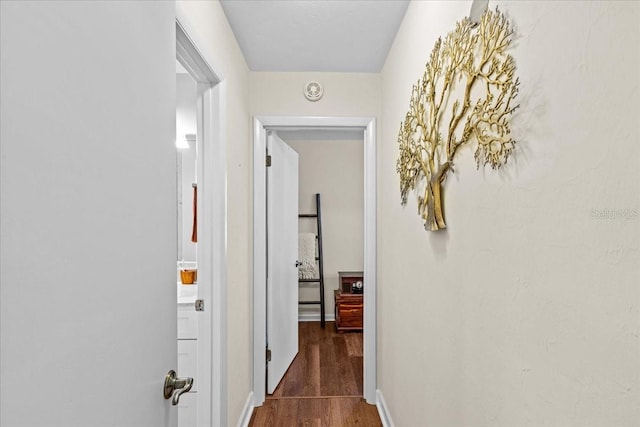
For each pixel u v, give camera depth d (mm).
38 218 495
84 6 596
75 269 572
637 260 527
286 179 3340
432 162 1484
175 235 1012
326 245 4797
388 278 2500
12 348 452
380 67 2746
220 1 1896
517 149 850
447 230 1332
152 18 863
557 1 701
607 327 583
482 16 1020
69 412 557
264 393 2799
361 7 1978
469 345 1140
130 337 750
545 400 750
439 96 1416
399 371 2148
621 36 551
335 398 2850
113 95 687
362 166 4801
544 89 746
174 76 1007
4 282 440
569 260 673
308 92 2807
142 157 808
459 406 1225
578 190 646
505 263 911
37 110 493
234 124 2248
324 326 4621
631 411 539
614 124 566
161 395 909
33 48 486
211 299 1928
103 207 651
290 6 1967
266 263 2900
